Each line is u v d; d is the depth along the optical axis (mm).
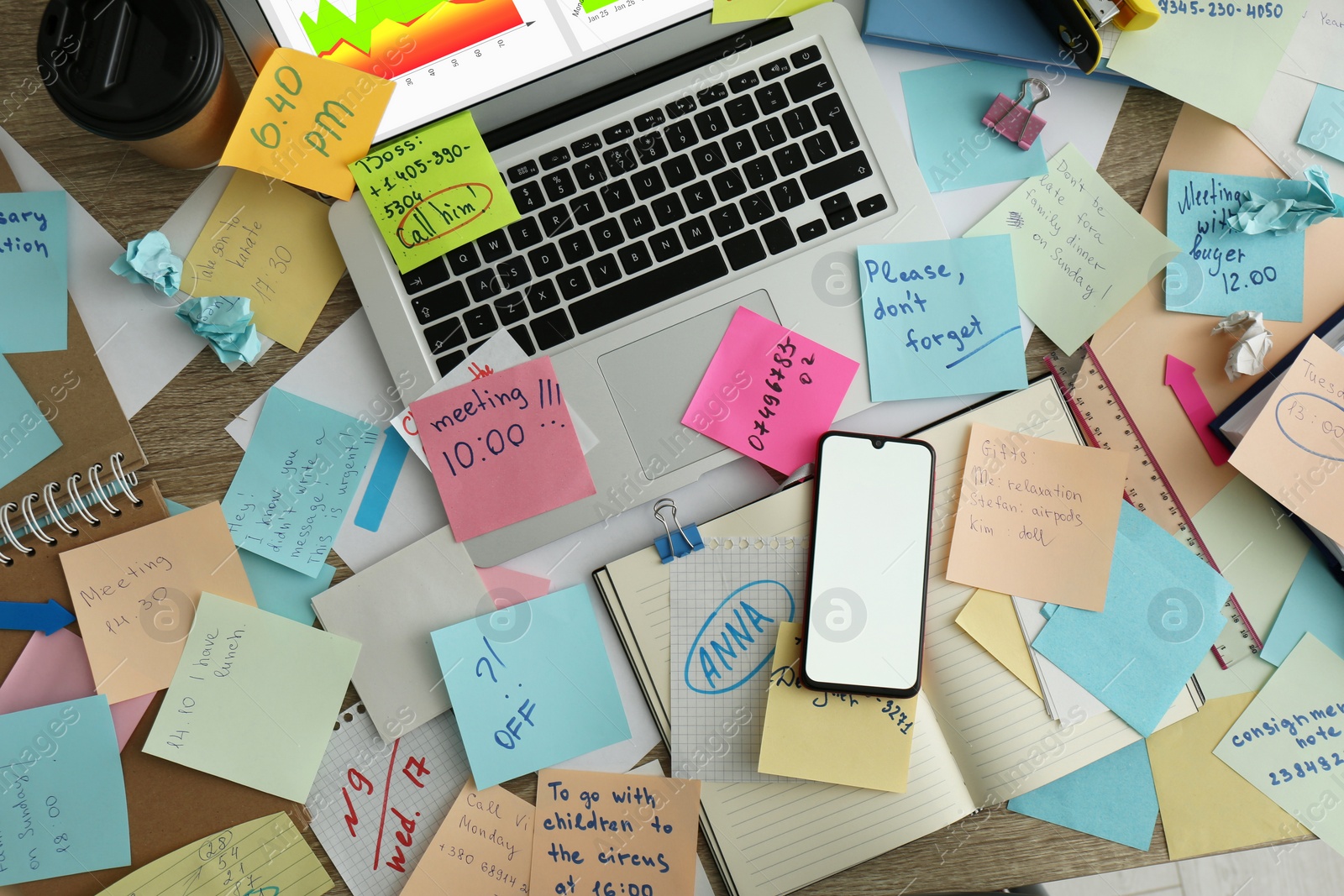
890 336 650
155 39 581
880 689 626
